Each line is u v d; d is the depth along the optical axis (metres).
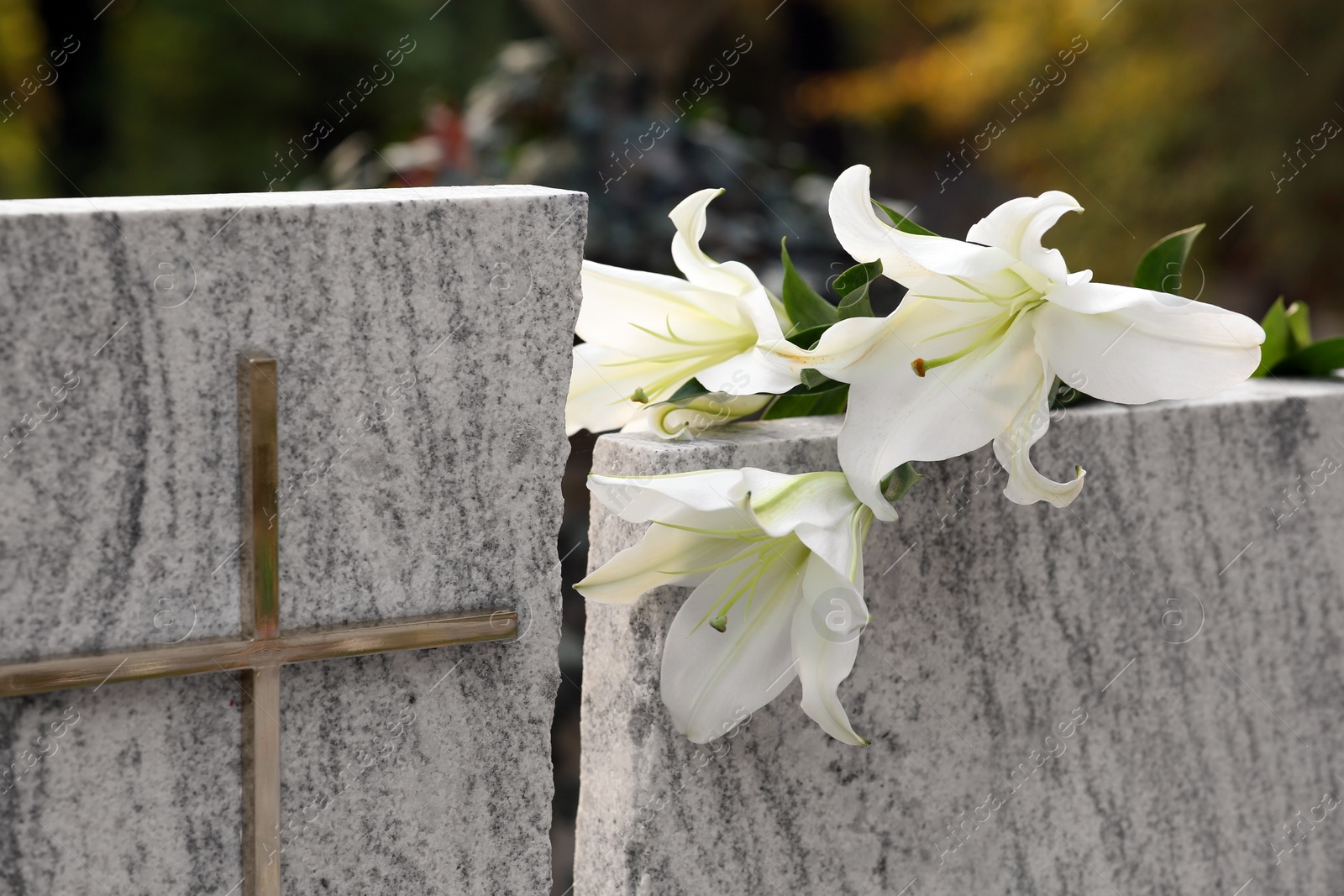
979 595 1.74
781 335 1.66
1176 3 5.92
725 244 2.63
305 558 1.62
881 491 1.65
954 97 6.02
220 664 1.60
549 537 1.65
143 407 1.59
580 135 2.74
